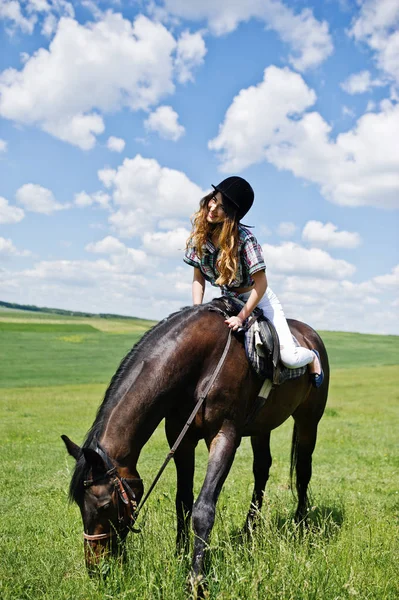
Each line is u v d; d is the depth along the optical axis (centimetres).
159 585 337
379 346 6525
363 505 619
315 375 488
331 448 1070
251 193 421
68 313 12050
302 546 386
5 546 444
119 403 362
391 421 1509
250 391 411
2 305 12162
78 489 338
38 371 3928
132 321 9656
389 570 370
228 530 430
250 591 321
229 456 379
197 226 425
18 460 935
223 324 411
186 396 392
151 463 898
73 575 369
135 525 432
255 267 411
